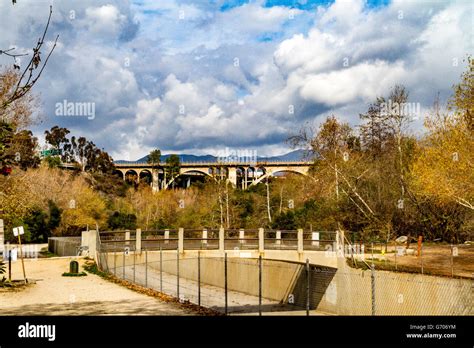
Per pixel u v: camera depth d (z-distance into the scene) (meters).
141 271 36.12
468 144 31.94
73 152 111.69
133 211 78.00
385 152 46.50
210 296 30.61
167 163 107.44
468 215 40.25
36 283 26.38
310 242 42.72
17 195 33.34
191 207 76.00
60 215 65.31
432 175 32.81
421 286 23.19
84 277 29.95
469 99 31.64
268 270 35.75
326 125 48.19
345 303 28.30
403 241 42.19
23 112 34.38
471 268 26.09
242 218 66.00
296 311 28.56
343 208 46.94
